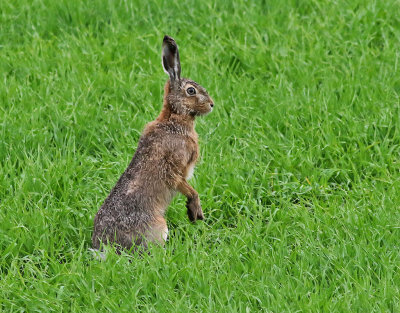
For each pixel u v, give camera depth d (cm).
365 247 1434
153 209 1472
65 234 1540
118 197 1462
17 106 1936
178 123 1515
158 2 2431
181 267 1406
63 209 1578
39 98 1978
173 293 1332
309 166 1752
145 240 1447
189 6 2419
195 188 1667
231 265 1419
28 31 2342
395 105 1931
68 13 2386
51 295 1348
